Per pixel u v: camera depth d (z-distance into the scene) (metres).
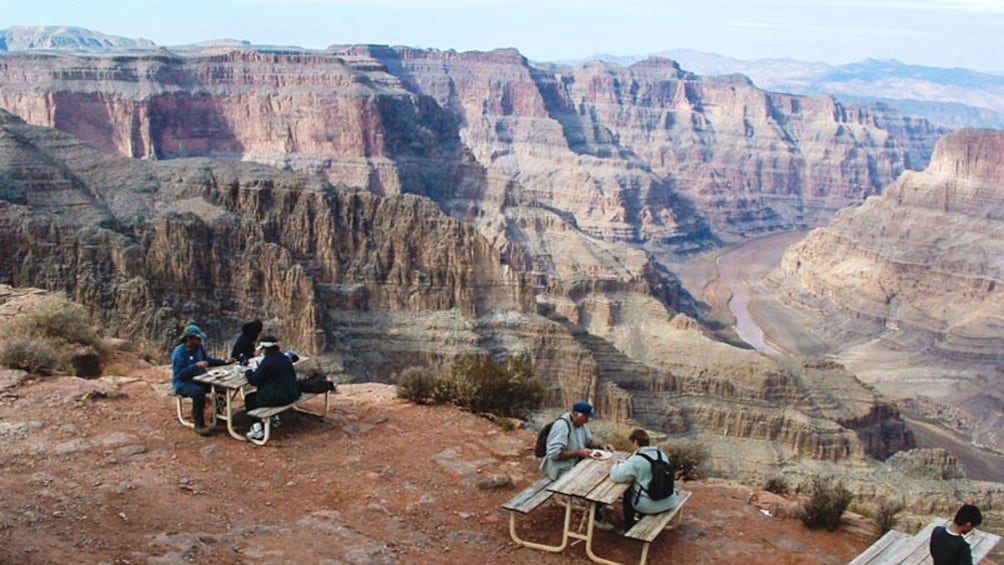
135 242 98.44
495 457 22.84
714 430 94.12
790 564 18.17
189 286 92.75
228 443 22.03
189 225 95.50
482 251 106.62
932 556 16.34
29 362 26.05
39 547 15.85
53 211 99.56
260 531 17.67
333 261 104.06
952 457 83.25
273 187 109.62
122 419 22.97
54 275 88.50
